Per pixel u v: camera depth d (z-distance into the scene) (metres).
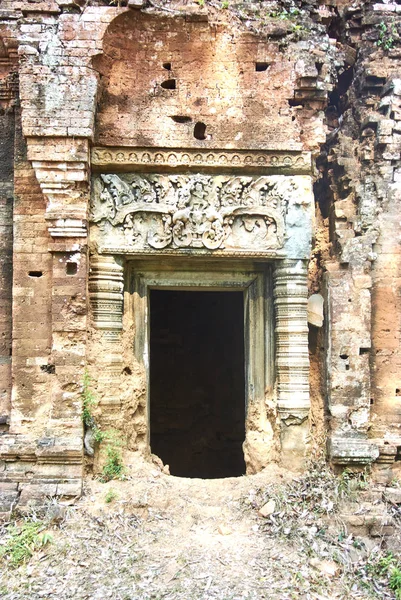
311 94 6.50
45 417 6.30
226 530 5.76
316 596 4.91
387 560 5.53
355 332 6.69
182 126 6.43
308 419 6.59
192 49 6.46
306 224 6.58
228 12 6.43
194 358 11.23
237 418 10.88
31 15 6.15
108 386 6.38
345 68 7.35
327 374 6.76
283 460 6.56
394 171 6.89
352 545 5.70
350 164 7.06
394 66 6.98
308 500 6.18
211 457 10.91
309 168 6.54
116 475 6.30
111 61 6.34
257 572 5.15
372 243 6.82
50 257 6.39
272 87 6.51
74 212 6.18
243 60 6.50
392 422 6.73
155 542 5.54
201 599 4.76
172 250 6.48
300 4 6.71
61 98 6.08
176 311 11.30
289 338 6.59
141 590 4.87
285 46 6.50
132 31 6.32
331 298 6.75
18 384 6.34
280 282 6.65
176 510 6.01
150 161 6.42
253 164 6.50
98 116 6.36
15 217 6.40
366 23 7.07
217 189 6.54
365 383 6.65
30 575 5.09
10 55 6.62
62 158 6.10
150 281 6.95
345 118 7.30
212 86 6.49
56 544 5.44
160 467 6.98
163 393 11.15
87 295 6.33
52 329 6.21
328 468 6.55
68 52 6.09
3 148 6.76
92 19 6.11
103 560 5.25
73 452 6.02
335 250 7.04
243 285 7.02
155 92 6.45
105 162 6.38
